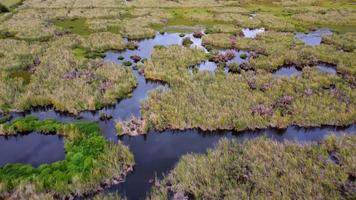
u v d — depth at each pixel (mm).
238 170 16031
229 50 34969
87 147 17984
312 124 21125
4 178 15492
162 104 22594
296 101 23109
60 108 22469
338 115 21359
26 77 27422
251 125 20703
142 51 35375
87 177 15484
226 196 14211
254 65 30891
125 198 14391
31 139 19641
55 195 14719
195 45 35906
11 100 22984
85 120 21578
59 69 28188
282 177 15227
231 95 24000
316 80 27109
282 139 19766
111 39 37656
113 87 25000
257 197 14031
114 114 22375
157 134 20312
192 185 15055
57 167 16406
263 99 23438
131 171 16750
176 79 26844
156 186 15359
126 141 19484
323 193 14219
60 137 19875
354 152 17297
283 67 31844
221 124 20562
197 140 19734
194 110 21875
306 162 16359
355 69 29406
